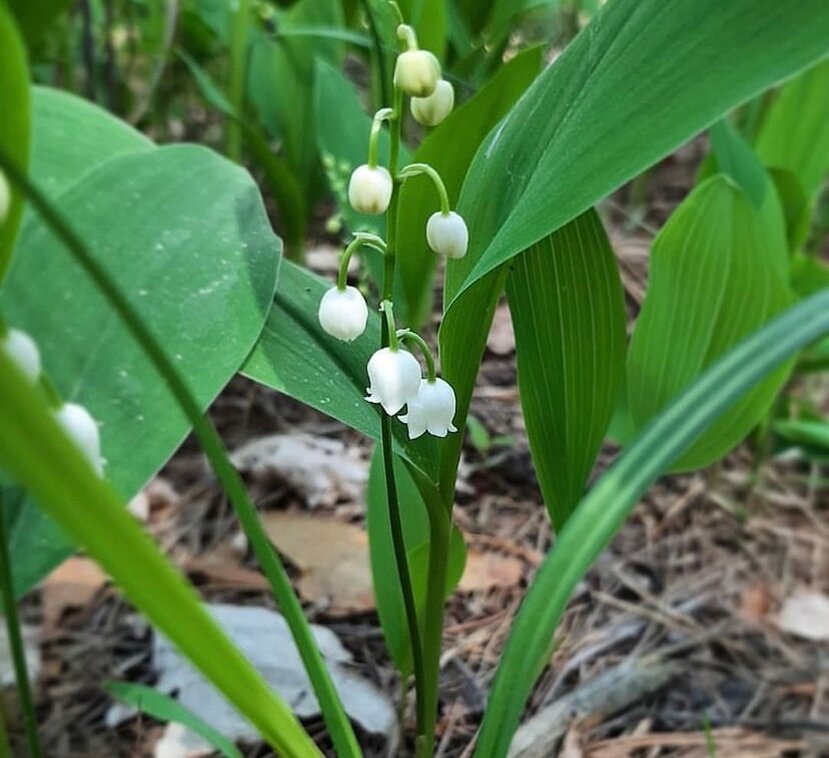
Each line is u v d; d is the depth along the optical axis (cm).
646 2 10
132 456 10
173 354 11
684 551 24
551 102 11
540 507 24
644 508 25
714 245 17
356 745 11
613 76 10
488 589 21
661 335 19
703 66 9
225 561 21
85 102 15
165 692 18
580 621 21
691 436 8
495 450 25
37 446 6
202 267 12
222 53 32
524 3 23
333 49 26
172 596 7
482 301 11
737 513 25
